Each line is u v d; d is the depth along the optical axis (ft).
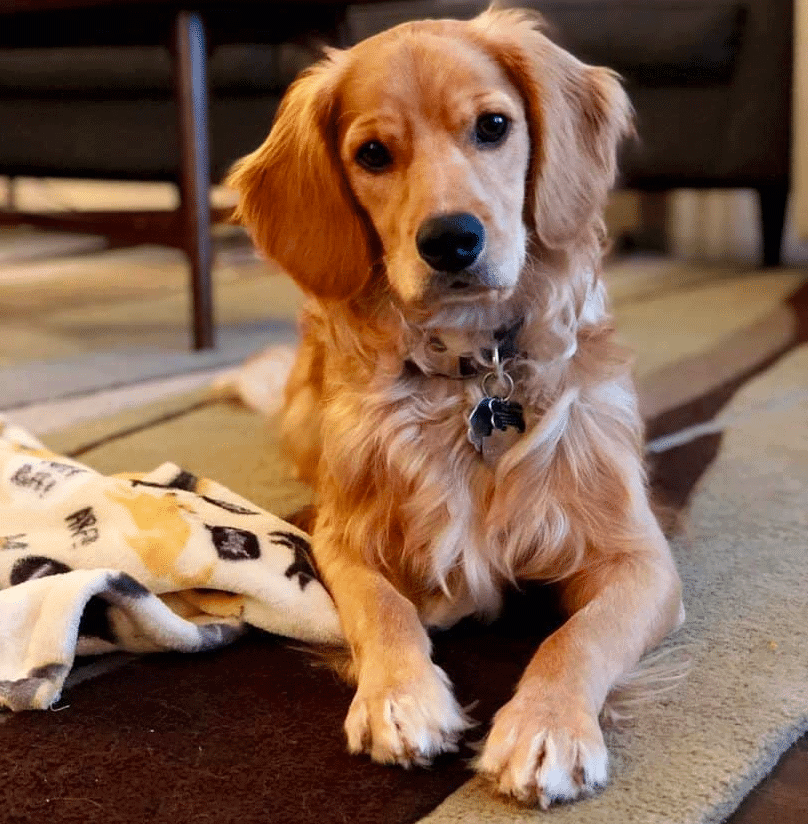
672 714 4.11
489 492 5.02
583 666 4.14
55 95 15.49
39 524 5.35
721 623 4.81
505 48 5.09
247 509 5.66
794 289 12.59
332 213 5.32
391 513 5.08
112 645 4.75
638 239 16.81
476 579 4.94
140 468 7.22
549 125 5.10
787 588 5.10
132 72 14.90
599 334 5.39
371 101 4.98
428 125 4.90
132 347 10.81
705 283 13.30
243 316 12.44
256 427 8.11
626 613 4.47
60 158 15.76
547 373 5.10
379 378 5.21
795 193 14.97
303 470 6.84
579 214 5.22
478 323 5.08
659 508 5.91
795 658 4.47
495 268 4.71
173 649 4.71
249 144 15.03
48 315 12.59
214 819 3.61
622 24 13.46
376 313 5.30
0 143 16.05
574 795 3.63
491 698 4.36
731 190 14.80
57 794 3.78
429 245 4.60
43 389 9.15
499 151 4.97
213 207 11.14
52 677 4.40
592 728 3.81
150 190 21.68
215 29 10.07
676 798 3.59
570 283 5.24
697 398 8.27
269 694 4.43
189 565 4.90
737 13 13.20
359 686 4.22
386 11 14.49
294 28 10.61
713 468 6.75
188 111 9.98
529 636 4.94
